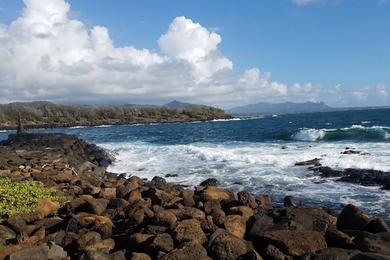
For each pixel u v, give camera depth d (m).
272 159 23.53
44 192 13.38
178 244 7.90
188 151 30.34
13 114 125.38
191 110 147.88
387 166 19.20
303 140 38.34
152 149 33.69
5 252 7.87
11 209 11.37
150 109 147.12
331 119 84.88
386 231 8.40
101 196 12.98
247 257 7.27
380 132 36.88
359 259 6.72
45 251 7.45
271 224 8.90
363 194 15.23
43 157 24.69
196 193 12.96
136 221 9.64
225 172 21.11
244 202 11.33
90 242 8.41
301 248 7.65
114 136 61.34
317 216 9.19
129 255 7.70
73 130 94.44
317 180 18.02
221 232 8.06
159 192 12.51
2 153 25.50
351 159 21.91
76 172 19.69
